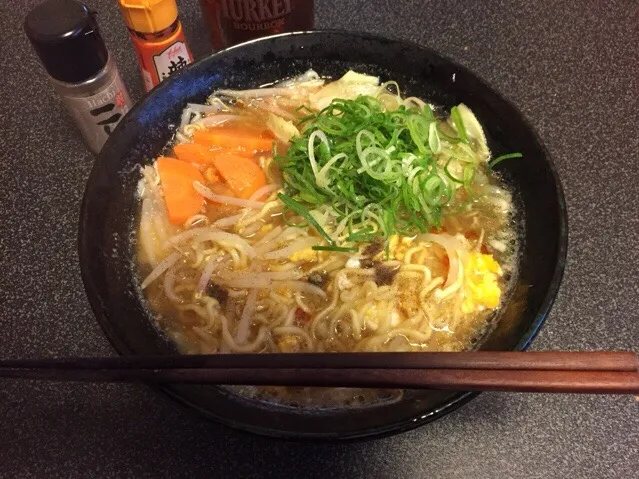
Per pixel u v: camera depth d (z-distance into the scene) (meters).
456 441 0.24
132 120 0.27
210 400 0.20
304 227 0.28
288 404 0.22
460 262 0.26
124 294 0.24
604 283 0.28
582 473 0.23
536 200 0.25
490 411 0.24
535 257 0.24
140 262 0.26
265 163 0.30
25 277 0.28
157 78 0.31
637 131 0.33
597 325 0.26
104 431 0.24
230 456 0.23
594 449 0.23
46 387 0.25
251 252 0.27
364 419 0.20
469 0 0.40
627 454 0.23
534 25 0.38
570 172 0.31
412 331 0.25
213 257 0.27
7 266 0.29
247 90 0.32
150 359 0.19
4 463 0.23
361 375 0.18
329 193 0.27
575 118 0.34
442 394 0.19
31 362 0.20
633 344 0.26
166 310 0.25
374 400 0.22
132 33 0.29
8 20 0.39
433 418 0.19
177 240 0.27
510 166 0.27
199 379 0.19
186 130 0.30
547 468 0.23
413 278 0.26
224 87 0.31
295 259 0.27
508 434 0.24
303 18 0.32
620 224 0.29
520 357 0.18
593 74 0.36
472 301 0.25
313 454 0.23
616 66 0.36
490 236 0.27
